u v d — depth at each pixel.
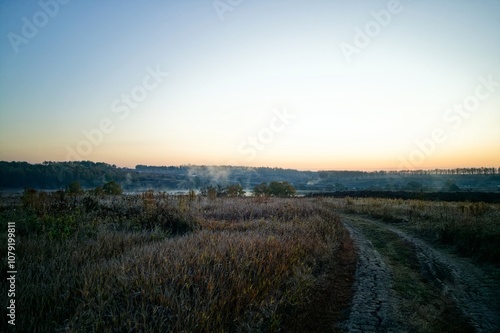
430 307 5.86
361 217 21.83
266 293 5.01
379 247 11.53
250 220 14.13
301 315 5.18
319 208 18.91
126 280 4.65
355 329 4.91
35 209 11.24
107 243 7.38
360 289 6.84
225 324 4.23
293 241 8.41
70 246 6.76
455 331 4.94
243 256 6.27
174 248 6.87
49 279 4.87
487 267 8.69
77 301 4.18
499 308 5.93
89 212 12.12
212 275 5.08
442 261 9.42
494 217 14.84
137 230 10.27
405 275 7.98
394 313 5.54
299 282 5.82
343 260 9.40
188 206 16.75
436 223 14.66
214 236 8.50
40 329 3.65
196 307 4.21
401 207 23.28
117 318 3.83
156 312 4.02
